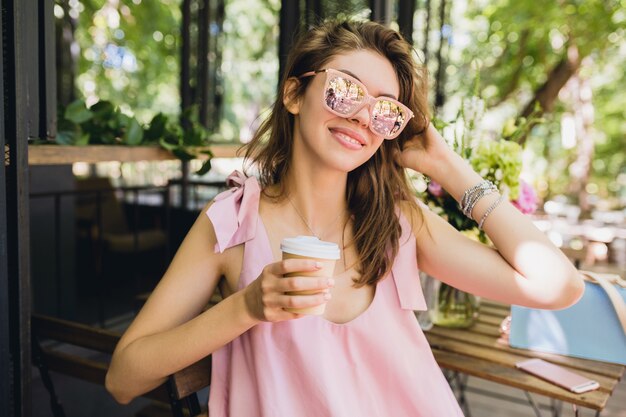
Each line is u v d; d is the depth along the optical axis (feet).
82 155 6.92
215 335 3.27
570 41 22.81
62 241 12.62
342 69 3.73
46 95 4.53
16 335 4.11
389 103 3.66
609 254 17.24
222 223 3.78
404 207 4.24
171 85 29.37
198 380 4.01
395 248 4.01
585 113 29.01
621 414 9.56
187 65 16.83
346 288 3.88
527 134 6.59
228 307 3.23
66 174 12.71
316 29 3.97
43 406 8.63
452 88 26.20
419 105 4.20
